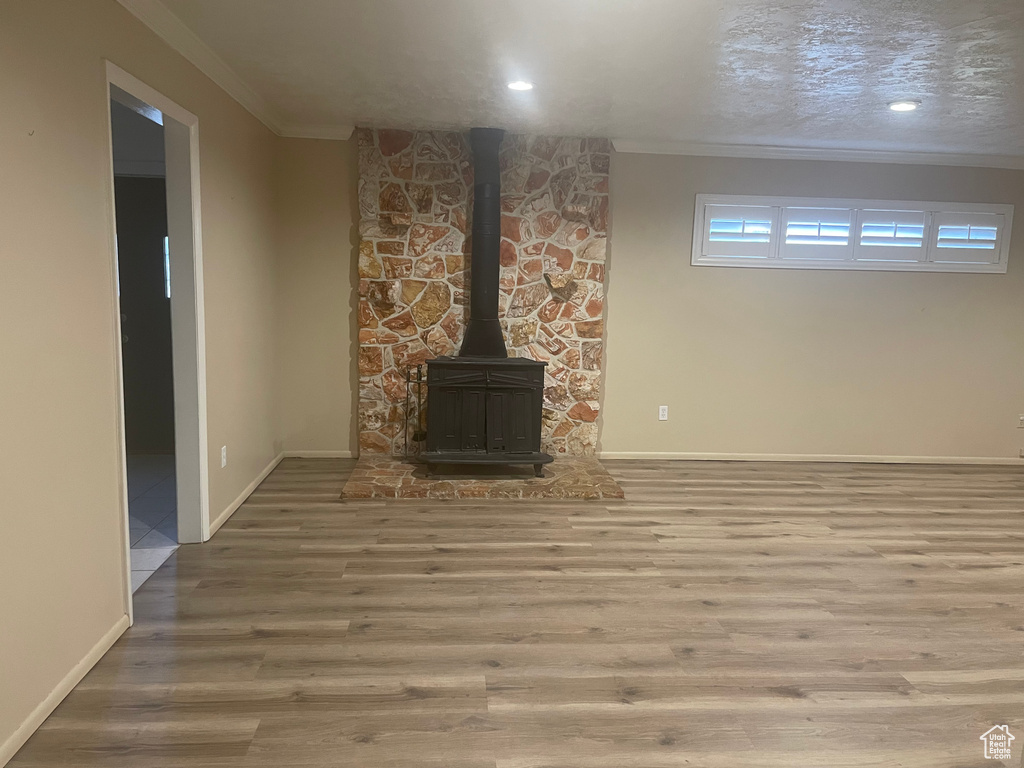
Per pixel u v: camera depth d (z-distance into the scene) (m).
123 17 2.51
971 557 3.58
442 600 2.91
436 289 5.07
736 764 1.94
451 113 4.43
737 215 5.31
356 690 2.23
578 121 4.56
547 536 3.71
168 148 3.16
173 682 2.25
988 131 4.61
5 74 1.80
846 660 2.52
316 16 2.85
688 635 2.67
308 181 5.02
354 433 5.29
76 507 2.20
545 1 2.66
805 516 4.19
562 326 5.18
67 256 2.13
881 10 2.69
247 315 4.20
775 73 3.47
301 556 3.35
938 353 5.58
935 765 1.96
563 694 2.25
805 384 5.54
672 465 5.36
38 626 1.99
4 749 1.83
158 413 5.39
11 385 1.84
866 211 5.38
